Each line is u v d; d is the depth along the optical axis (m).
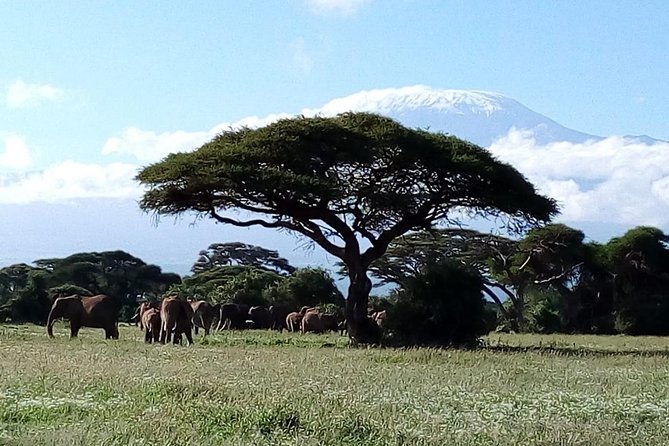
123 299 87.00
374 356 30.73
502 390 20.56
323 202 42.78
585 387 21.84
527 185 46.06
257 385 19.84
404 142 43.28
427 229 47.72
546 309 76.56
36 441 13.02
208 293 79.88
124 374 21.53
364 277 44.94
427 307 42.00
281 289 76.88
